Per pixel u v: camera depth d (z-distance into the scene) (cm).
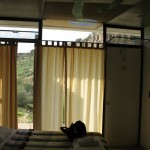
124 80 430
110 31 419
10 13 361
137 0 278
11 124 376
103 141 277
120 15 349
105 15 351
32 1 294
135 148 424
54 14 357
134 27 432
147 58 422
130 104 435
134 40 405
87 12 336
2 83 374
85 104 402
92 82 406
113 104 426
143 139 429
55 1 291
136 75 437
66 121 393
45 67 388
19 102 390
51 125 391
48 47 388
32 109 389
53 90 391
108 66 422
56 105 392
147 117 416
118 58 427
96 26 422
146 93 423
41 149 243
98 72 409
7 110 374
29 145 254
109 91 424
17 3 304
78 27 422
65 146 255
